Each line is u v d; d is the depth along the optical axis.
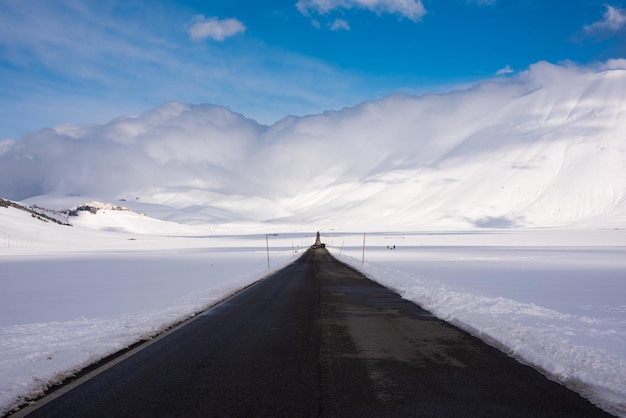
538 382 6.64
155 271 34.12
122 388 6.48
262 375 7.07
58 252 77.38
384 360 7.97
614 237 114.50
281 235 193.00
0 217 121.00
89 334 10.57
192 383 6.68
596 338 9.65
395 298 17.30
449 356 8.24
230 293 19.41
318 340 9.72
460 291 18.94
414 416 5.34
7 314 14.68
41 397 6.17
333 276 28.22
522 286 21.91
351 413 5.43
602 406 5.67
